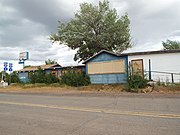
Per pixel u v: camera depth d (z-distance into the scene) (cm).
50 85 2888
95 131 588
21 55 4722
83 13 3731
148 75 2284
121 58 2470
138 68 2252
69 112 905
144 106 1010
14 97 1725
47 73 3466
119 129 600
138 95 1543
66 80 2800
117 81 2467
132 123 668
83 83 2627
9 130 632
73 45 3803
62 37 3781
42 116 835
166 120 701
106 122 692
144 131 572
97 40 3625
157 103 1105
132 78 1942
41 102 1309
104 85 2347
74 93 1908
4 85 3556
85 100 1345
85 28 3688
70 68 3162
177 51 2230
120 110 914
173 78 2212
